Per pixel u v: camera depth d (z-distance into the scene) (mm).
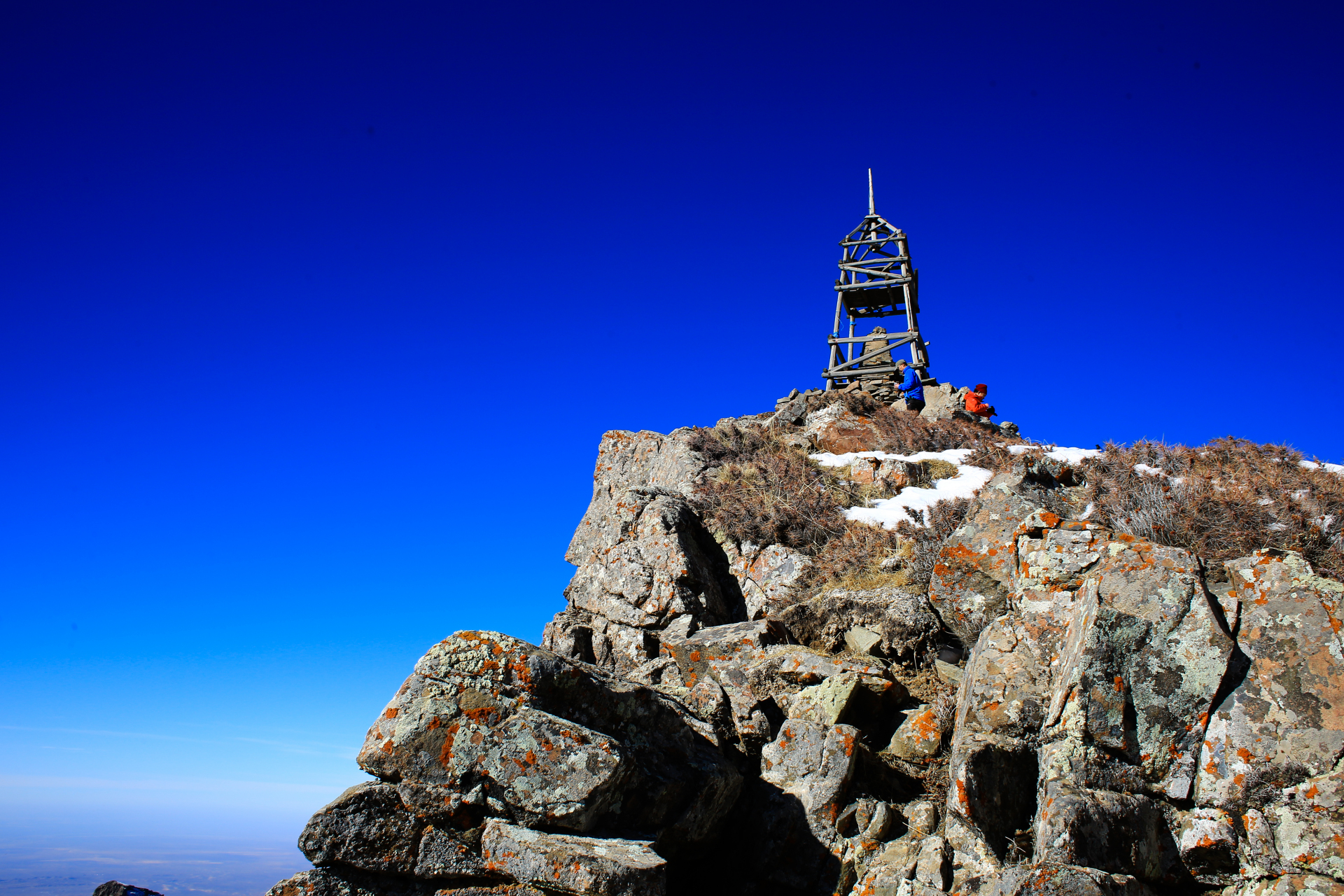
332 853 8516
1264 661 8875
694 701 12453
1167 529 13695
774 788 10891
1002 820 9266
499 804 8938
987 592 13289
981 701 10328
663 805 9617
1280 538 12984
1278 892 7789
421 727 9195
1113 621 9398
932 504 19656
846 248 35281
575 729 9141
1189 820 8555
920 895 9000
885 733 11812
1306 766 8211
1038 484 17391
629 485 24281
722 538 18875
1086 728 9133
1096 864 8289
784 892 10109
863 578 16469
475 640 9664
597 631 17312
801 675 12617
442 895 8398
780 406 29172
